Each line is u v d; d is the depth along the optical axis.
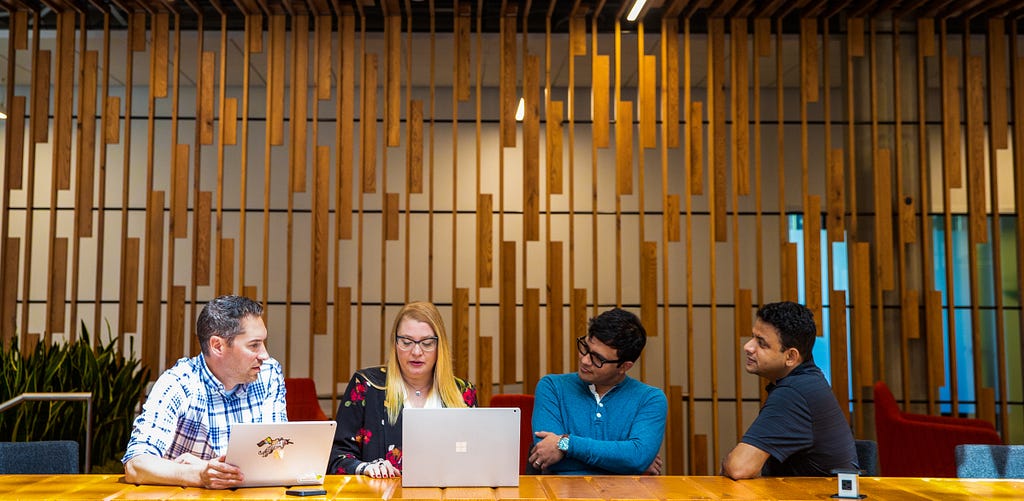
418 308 3.08
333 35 5.59
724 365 6.62
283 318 6.61
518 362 6.54
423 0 5.38
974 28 5.56
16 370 4.66
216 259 5.25
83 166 5.28
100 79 6.57
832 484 2.64
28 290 5.29
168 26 5.34
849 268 5.40
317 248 5.29
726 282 6.68
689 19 5.51
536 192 5.34
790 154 6.79
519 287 6.59
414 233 6.65
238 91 6.73
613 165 6.77
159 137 6.70
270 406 2.86
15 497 2.29
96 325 5.22
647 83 5.41
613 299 6.66
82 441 4.64
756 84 5.39
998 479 2.79
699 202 6.73
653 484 2.60
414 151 5.31
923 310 5.35
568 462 3.03
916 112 5.41
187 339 6.50
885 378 5.32
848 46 5.40
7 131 5.33
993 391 5.36
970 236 5.38
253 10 5.31
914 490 2.57
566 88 6.75
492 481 2.51
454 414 2.50
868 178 5.39
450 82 6.62
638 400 3.15
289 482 2.47
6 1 5.22
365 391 3.06
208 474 2.39
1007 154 6.53
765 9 5.27
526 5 5.28
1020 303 5.38
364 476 2.70
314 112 5.34
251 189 6.69
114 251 6.63
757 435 2.79
